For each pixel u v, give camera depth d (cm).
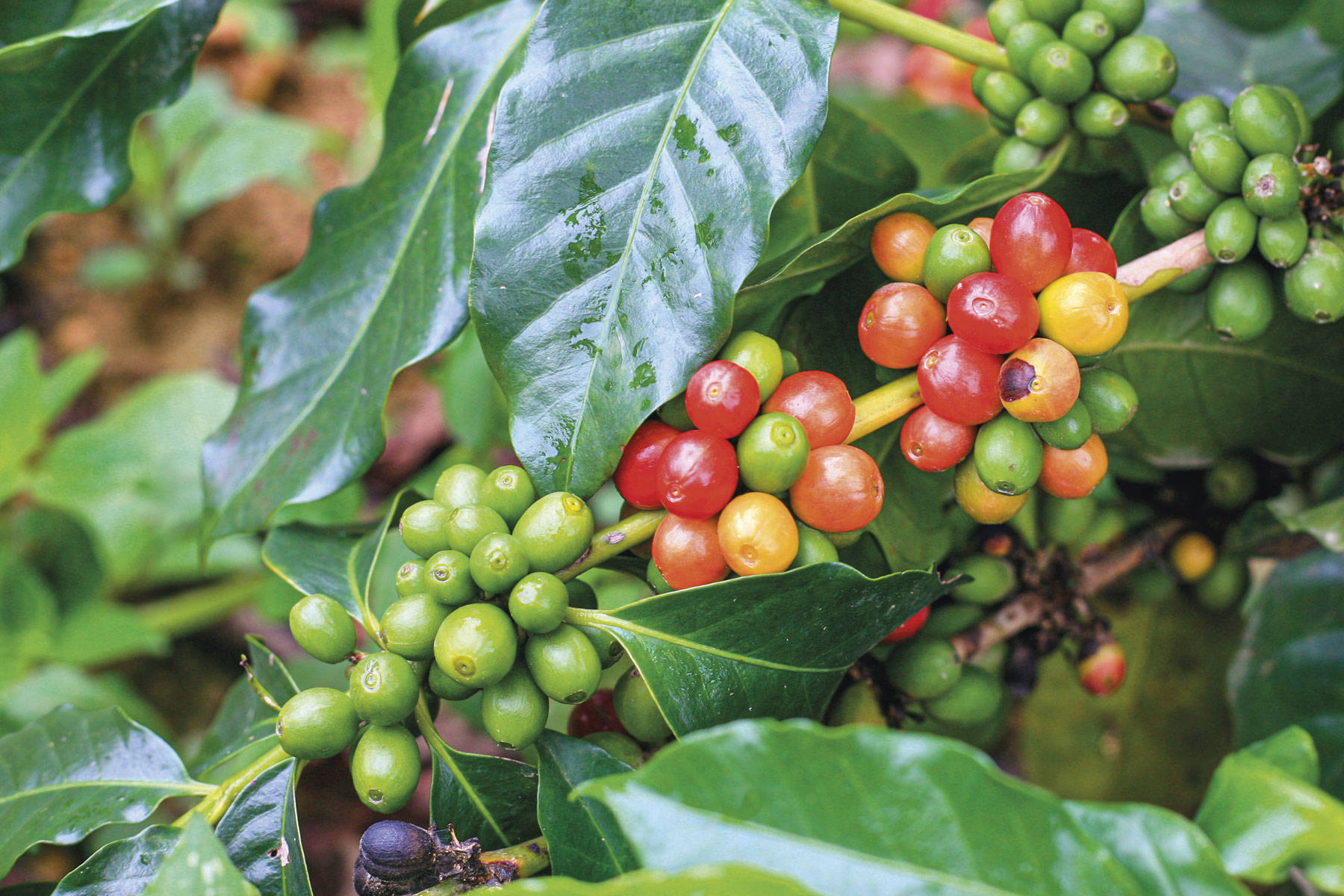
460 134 50
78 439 77
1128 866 41
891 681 48
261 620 86
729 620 44
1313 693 51
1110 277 44
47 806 45
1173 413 51
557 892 39
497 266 45
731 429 43
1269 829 41
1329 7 54
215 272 107
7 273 105
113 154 52
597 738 46
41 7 50
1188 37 56
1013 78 48
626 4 46
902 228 45
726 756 40
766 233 44
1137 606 57
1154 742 57
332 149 100
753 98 45
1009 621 50
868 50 113
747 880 39
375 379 49
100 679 73
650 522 45
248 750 48
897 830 40
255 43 112
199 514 77
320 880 61
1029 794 40
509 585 43
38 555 74
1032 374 43
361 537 49
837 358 48
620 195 45
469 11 52
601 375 45
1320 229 45
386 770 43
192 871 41
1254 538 52
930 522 48
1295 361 49
